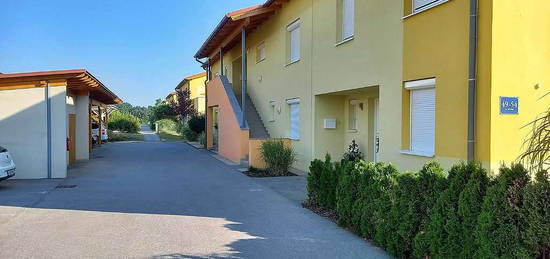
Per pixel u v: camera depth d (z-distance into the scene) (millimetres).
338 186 6953
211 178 12898
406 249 5254
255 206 8586
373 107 12102
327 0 12047
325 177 7941
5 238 6262
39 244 5945
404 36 8500
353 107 13070
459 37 7051
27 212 8133
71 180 12797
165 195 9961
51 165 13469
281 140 14180
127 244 5926
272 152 13625
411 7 8422
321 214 7801
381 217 5633
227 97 19219
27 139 13438
